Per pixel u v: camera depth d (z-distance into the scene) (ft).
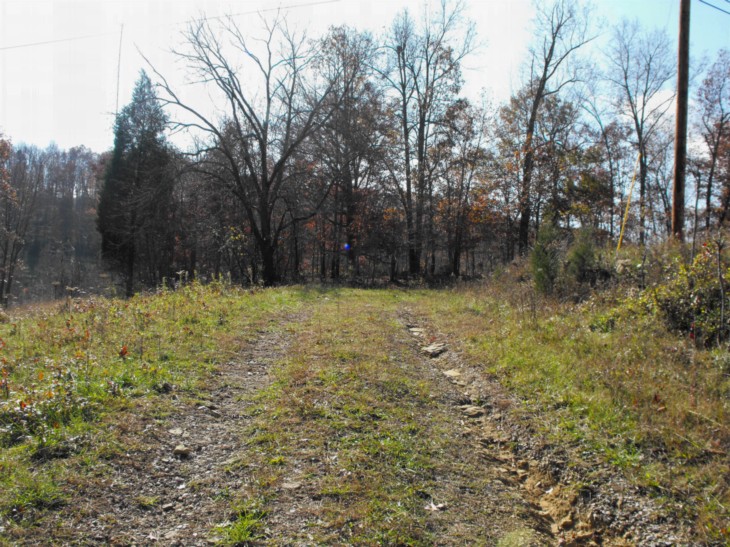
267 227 79.77
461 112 97.35
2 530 9.61
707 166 100.83
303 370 21.17
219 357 22.48
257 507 11.54
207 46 73.36
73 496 11.10
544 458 15.11
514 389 20.17
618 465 13.76
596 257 37.73
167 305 31.99
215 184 82.23
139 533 10.36
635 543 11.19
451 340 28.96
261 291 48.24
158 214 87.15
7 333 26.22
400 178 98.02
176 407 16.61
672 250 31.96
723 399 15.97
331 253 115.96
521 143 86.48
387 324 32.42
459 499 12.82
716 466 12.76
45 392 15.19
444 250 113.91
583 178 90.43
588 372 19.93
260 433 15.34
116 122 111.14
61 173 222.89
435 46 97.04
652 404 16.42
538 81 91.45
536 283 36.06
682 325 23.27
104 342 22.80
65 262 170.81
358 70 85.71
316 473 13.15
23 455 12.21
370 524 11.19
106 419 14.73
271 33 76.38
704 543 10.58
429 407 18.72
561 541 11.73
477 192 91.97
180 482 12.50
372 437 15.44
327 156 86.99
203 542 10.27
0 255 155.94
